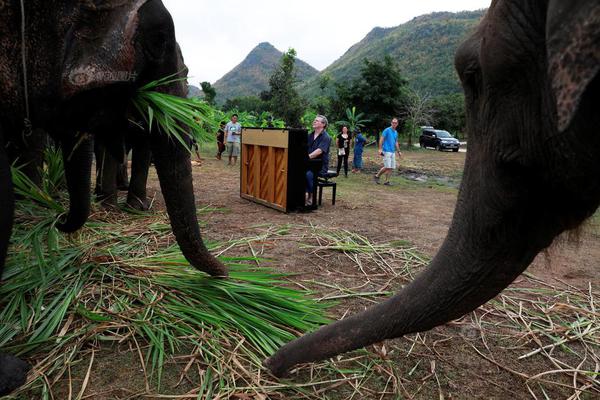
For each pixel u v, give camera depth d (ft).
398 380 8.55
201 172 40.75
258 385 7.81
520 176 4.75
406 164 67.00
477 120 5.07
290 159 22.76
